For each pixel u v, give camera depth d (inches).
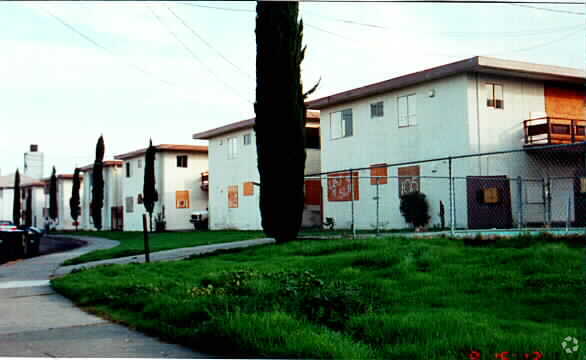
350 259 440.8
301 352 205.3
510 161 919.7
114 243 1248.2
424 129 946.7
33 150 3134.8
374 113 1040.8
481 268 378.6
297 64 692.7
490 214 878.4
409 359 199.0
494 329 224.1
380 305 285.7
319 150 1322.6
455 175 895.7
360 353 203.9
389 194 1003.3
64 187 2655.0
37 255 995.9
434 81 932.6
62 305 373.4
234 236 1059.3
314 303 267.6
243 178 1425.9
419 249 458.3
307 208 1282.0
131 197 2009.1
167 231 1715.1
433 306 287.7
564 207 955.3
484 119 896.3
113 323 298.7
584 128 992.9
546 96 978.1
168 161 1811.0
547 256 390.6
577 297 286.2
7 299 412.5
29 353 232.8
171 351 231.5
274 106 683.4
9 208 3075.8
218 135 1539.1
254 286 337.7
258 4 695.1
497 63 868.6
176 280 420.5
